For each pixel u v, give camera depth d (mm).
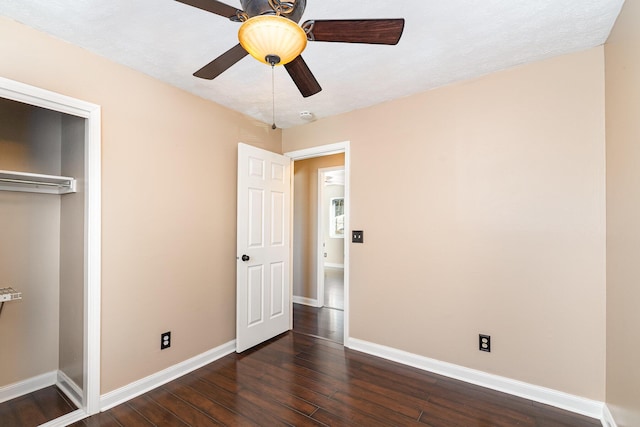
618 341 1703
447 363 2457
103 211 2021
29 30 1750
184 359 2502
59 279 2293
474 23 1728
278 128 3521
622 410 1636
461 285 2408
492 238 2291
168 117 2422
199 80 2385
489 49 1994
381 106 2848
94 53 2008
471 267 2371
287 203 3457
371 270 2865
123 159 2135
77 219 2086
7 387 2086
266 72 2252
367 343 2877
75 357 2092
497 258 2271
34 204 2197
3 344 2074
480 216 2342
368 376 2443
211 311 2729
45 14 1643
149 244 2277
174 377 2410
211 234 2742
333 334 3350
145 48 1967
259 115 3135
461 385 2314
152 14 1646
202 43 1915
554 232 2080
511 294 2215
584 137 1995
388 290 2764
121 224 2113
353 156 3012
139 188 2223
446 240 2480
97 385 1975
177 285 2459
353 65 2186
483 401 2107
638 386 1448
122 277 2115
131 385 2150
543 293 2107
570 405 2006
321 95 2680
